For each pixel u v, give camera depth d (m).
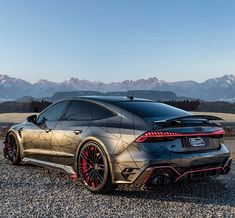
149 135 5.07
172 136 5.15
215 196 5.52
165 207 4.96
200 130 5.44
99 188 5.49
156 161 5.01
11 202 5.17
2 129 16.33
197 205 5.05
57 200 5.27
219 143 5.73
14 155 7.72
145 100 6.41
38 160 6.95
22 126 7.47
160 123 5.17
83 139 5.79
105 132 5.52
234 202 5.21
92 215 4.62
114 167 5.30
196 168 5.35
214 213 4.71
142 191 5.77
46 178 6.64
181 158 5.18
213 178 6.70
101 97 6.31
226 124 18.88
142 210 4.82
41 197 5.43
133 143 5.15
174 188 5.97
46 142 6.65
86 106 6.20
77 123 6.11
